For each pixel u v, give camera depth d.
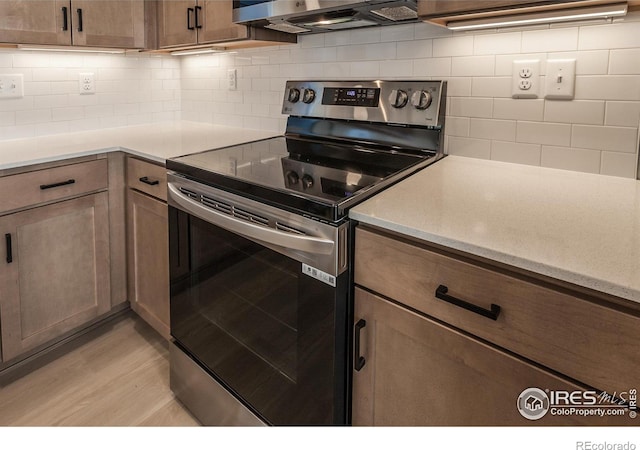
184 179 1.44
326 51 1.85
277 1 1.53
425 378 0.97
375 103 1.65
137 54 2.44
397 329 0.99
